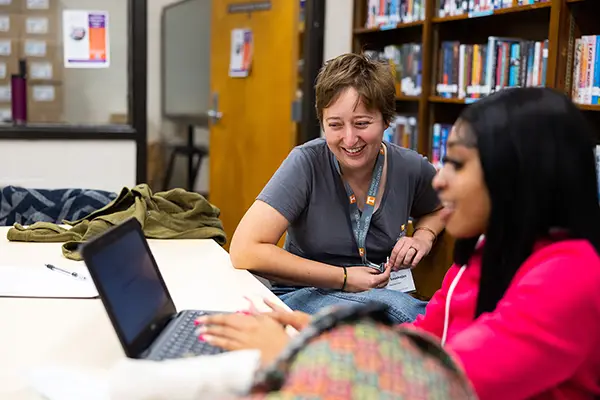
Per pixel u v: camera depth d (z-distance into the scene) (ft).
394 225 6.68
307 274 6.09
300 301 6.21
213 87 16.93
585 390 3.46
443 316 4.23
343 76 5.98
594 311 3.18
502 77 9.86
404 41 13.64
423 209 7.08
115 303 3.81
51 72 13.09
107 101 13.46
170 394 2.94
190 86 20.84
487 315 3.40
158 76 20.48
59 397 3.51
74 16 12.97
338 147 6.17
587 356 3.28
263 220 6.16
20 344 4.28
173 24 20.33
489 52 10.03
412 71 12.28
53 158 12.24
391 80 6.23
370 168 6.47
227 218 16.76
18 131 11.92
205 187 21.48
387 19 12.96
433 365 2.37
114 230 4.15
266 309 5.02
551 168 3.28
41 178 12.22
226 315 3.97
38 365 3.95
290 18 14.53
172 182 21.24
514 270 3.43
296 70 14.71
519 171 3.31
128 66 13.01
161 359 3.82
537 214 3.33
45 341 4.34
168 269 6.07
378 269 6.51
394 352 2.30
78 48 13.08
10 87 12.71
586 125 3.36
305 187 6.36
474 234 3.61
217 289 5.49
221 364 3.01
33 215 8.43
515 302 3.25
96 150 12.48
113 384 3.03
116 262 4.00
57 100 13.23
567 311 3.15
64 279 5.67
